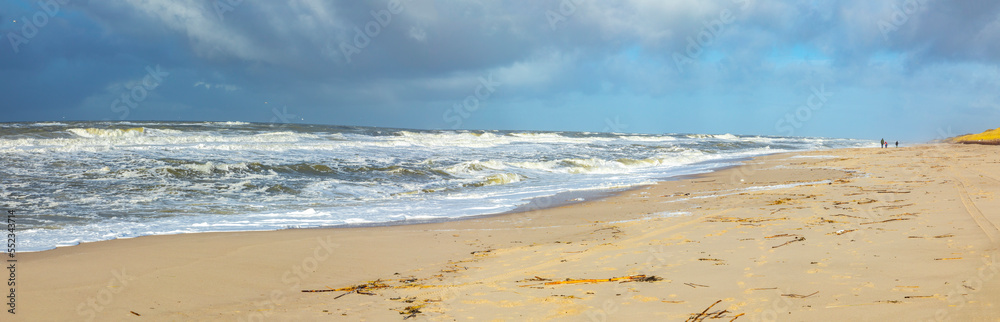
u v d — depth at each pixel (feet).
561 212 36.32
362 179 53.47
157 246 23.20
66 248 22.57
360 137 111.75
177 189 42.86
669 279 16.74
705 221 28.68
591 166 73.26
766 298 14.24
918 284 14.55
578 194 46.32
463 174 60.90
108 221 30.63
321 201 41.32
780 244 21.45
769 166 76.13
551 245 24.25
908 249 19.15
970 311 12.09
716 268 17.90
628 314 13.55
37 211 32.53
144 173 48.67
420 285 17.43
